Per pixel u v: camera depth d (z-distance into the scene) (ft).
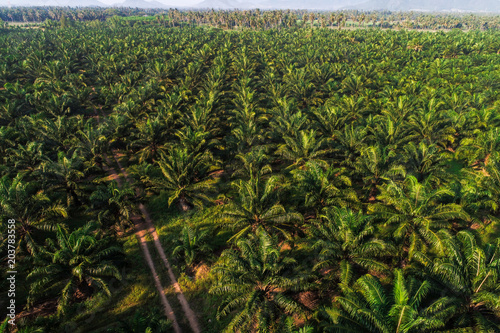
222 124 122.21
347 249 51.06
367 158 76.54
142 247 69.87
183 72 199.82
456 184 66.80
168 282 60.13
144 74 187.83
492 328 36.91
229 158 96.63
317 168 66.44
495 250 44.75
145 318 43.37
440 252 49.01
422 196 55.52
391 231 58.34
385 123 99.30
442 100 121.60
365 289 41.14
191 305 55.11
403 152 84.99
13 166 86.02
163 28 483.51
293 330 39.04
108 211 68.23
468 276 43.24
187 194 76.59
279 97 140.67
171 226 76.79
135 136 108.88
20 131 101.60
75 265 51.06
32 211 63.36
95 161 98.53
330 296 53.11
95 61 232.53
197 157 81.25
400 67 204.64
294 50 258.16
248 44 314.96
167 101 126.62
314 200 62.69
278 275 46.60
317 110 118.52
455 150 100.12
